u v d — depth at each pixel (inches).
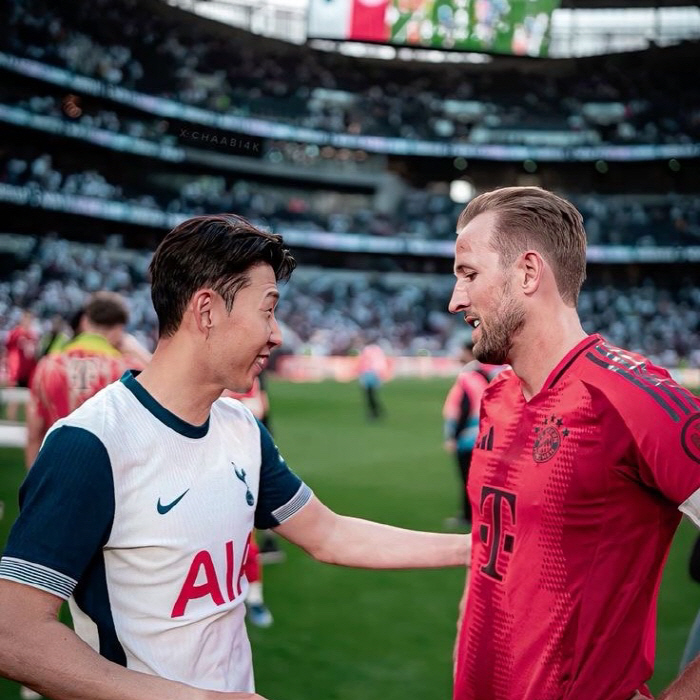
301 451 440.5
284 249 61.9
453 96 1483.8
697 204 1402.6
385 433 521.7
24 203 964.6
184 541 57.8
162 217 1163.3
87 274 1091.3
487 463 67.1
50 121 983.6
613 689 58.1
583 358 62.3
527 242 63.8
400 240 1387.8
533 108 1465.3
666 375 60.6
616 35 1453.0
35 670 50.0
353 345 1198.3
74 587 54.6
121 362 149.1
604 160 1349.7
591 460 58.7
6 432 264.4
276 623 174.7
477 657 66.1
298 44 1417.3
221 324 58.1
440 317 1382.9
